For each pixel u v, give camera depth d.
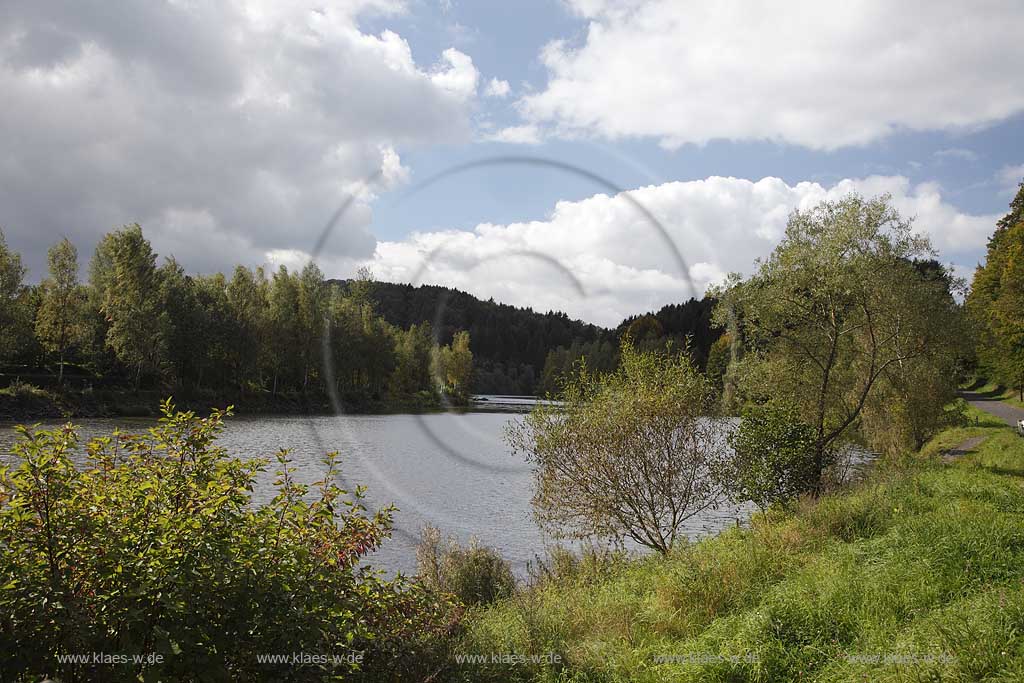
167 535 3.70
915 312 18.03
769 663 5.09
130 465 4.09
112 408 39.78
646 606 7.08
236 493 4.05
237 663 3.85
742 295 16.48
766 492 12.26
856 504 10.10
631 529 11.06
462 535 13.42
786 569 7.62
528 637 5.88
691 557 8.60
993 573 6.21
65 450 3.74
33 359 45.72
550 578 9.50
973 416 36.69
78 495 3.71
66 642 3.50
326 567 4.29
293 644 3.90
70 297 42.28
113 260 46.28
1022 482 13.36
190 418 4.28
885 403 19.69
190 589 3.62
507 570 9.51
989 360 48.34
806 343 17.02
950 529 7.49
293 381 58.16
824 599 6.01
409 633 5.00
